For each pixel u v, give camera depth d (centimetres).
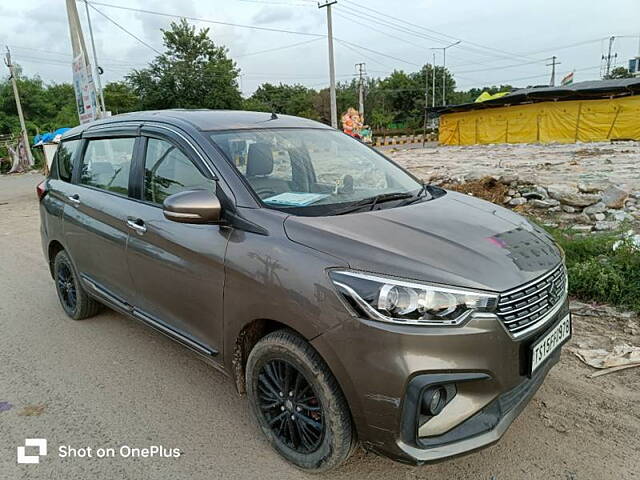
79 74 1425
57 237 448
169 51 4931
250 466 264
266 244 252
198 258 284
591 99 2711
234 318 267
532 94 2800
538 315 238
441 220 273
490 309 217
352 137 402
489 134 3259
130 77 4809
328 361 225
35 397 338
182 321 312
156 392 338
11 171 3294
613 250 508
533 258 250
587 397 309
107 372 368
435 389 212
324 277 226
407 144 4366
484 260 233
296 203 281
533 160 1520
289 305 235
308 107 7475
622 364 339
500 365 220
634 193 771
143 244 329
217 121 338
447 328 210
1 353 406
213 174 291
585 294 454
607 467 251
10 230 978
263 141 325
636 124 2577
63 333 440
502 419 229
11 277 625
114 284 377
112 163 384
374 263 223
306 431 252
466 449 218
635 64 5653
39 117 5606
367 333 212
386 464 261
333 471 256
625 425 282
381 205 295
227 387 343
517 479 246
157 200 333
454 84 8294
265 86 8119
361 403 219
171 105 4794
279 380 260
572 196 748
